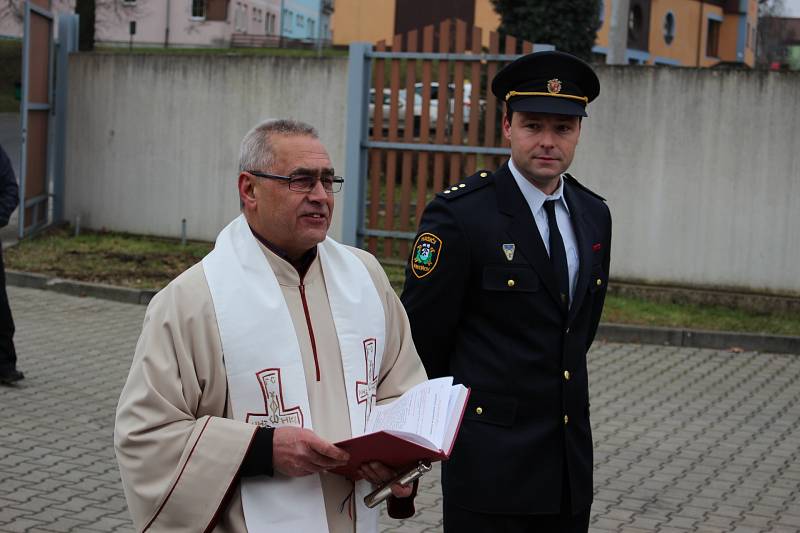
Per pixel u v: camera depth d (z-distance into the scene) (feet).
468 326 11.69
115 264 40.16
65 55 45.75
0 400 24.44
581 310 11.65
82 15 93.50
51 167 46.29
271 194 9.14
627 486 20.48
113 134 45.32
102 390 25.88
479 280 11.50
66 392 25.50
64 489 19.07
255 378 8.95
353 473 9.13
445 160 38.86
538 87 11.35
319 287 9.52
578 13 58.29
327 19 218.79
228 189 43.65
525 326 11.40
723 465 21.95
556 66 11.43
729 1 144.46
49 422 23.00
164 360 8.92
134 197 45.19
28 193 43.93
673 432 24.18
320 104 41.39
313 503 9.00
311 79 41.47
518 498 11.18
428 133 38.68
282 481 8.95
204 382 8.96
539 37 58.13
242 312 9.04
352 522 9.29
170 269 39.88
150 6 168.76
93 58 45.32
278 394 8.98
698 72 36.22
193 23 170.19
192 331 8.98
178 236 44.65
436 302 11.57
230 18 172.24
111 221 45.62
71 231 45.85
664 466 21.77
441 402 9.00
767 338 32.45
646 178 37.11
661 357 31.42
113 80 45.11
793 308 35.58
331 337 9.41
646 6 123.34
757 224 36.17
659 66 36.58
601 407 26.05
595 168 37.60
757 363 31.07
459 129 38.34
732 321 34.32
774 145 35.78
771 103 35.68
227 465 8.65
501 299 11.44
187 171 44.21
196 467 8.68
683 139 36.63
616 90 37.14
